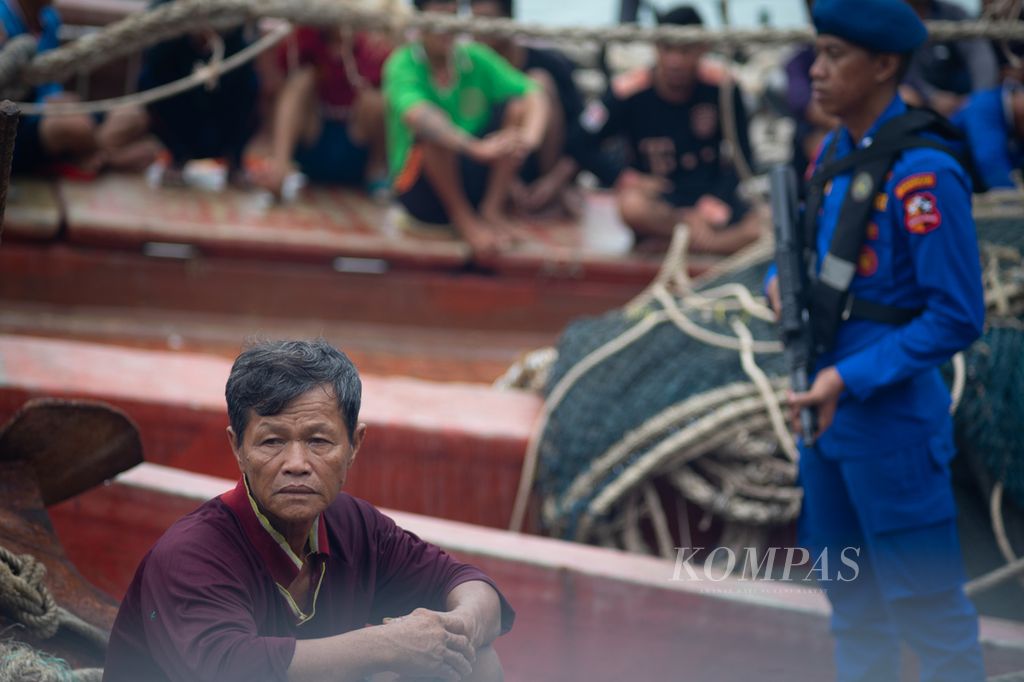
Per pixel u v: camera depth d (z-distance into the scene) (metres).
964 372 15.32
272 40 20.58
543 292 26.41
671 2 40.09
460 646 7.37
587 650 13.45
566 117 29.78
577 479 16.06
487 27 21.20
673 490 16.42
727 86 25.28
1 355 17.12
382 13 20.78
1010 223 17.61
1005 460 15.08
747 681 13.15
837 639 12.43
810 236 11.82
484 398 18.22
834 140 12.05
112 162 28.66
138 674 7.64
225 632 6.96
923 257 10.98
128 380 16.73
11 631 8.78
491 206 26.69
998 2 20.11
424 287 25.94
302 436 7.17
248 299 25.25
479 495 16.86
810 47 25.14
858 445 11.58
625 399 16.36
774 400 15.56
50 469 10.61
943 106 24.83
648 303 18.69
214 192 28.48
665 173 27.59
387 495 16.66
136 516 13.65
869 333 11.41
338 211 28.11
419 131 25.34
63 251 24.17
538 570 13.43
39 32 24.62
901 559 11.60
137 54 30.17
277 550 7.51
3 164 7.62
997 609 15.34
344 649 7.00
